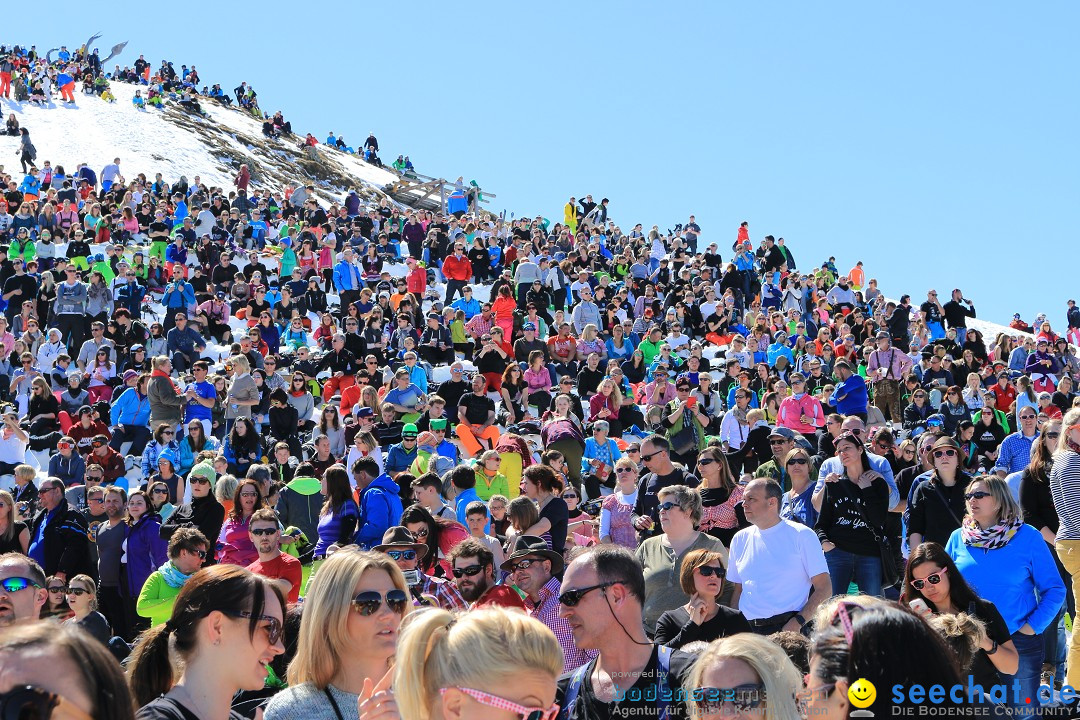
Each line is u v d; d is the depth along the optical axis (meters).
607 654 5.65
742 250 41.25
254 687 4.98
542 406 24.94
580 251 41.12
